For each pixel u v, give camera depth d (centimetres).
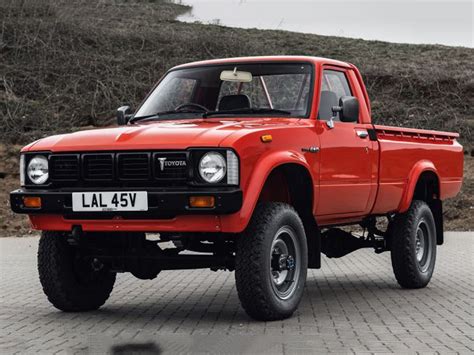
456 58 3216
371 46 3341
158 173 648
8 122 2359
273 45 3108
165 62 2770
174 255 695
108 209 657
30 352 553
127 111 818
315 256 742
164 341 586
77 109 2484
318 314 716
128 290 904
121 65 2744
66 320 695
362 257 1288
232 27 3384
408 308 754
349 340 586
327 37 3438
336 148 763
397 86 2850
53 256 722
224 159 635
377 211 860
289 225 686
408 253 894
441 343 575
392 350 549
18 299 839
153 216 652
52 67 2689
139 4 3525
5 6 2961
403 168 888
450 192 1002
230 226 636
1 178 2088
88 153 670
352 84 844
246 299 659
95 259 734
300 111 759
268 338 593
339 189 767
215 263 688
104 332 628
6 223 1820
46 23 2925
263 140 663
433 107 2734
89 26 2978
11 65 2681
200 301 811
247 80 793
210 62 827
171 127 689
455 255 1277
